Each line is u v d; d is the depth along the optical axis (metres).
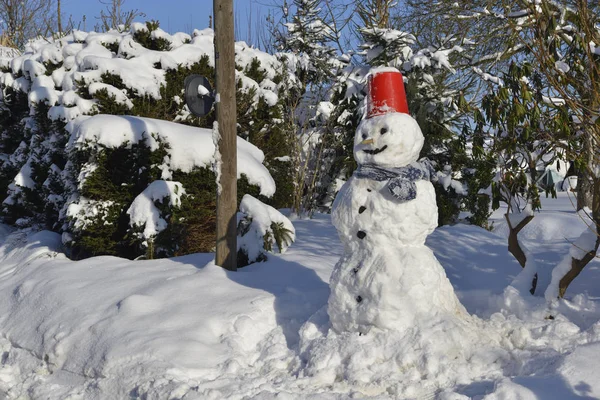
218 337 5.35
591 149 5.36
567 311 5.34
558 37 6.32
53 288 6.79
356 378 4.41
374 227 4.84
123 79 9.30
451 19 11.08
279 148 11.09
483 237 8.88
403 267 4.80
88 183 7.91
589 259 5.36
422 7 12.70
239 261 7.64
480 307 5.89
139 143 8.05
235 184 7.15
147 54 9.87
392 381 4.33
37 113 10.12
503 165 6.05
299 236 9.36
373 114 4.99
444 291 5.02
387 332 4.69
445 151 11.55
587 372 4.01
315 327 5.19
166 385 4.50
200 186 8.44
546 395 3.79
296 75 13.03
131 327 5.49
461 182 11.70
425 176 4.96
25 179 10.12
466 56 11.76
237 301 5.85
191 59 10.12
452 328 4.61
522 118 5.60
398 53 11.22
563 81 5.31
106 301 6.21
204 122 10.22
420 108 10.73
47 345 5.76
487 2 9.60
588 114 5.19
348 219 4.96
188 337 5.21
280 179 11.01
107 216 8.06
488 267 7.37
